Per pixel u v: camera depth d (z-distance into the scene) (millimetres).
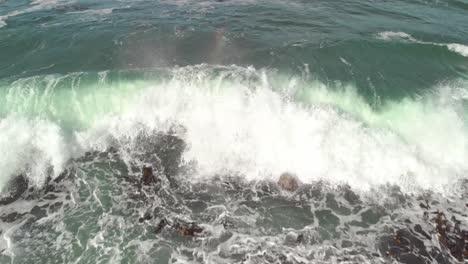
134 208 10656
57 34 18984
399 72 16266
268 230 10133
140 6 24250
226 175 11953
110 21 21062
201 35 19078
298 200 11141
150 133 13312
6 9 23172
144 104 13883
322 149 12430
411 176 11914
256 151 12555
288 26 20797
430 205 11008
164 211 10586
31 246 9453
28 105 13430
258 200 11109
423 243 9758
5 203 10688
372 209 10875
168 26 20203
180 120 13594
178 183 11570
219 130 13109
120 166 12133
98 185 11398
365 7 24859
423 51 17953
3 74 15266
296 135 12797
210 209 10719
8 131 12414
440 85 15547
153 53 17094
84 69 15727
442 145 12758
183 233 9914
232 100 13898
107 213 10461
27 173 11609
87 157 12414
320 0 26078
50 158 12055
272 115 13359
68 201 10836
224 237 9875
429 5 25891
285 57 16922
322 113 13508
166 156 12539
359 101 14336
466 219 10484
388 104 14258
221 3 24922
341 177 11883
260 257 9328
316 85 15016
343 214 10703
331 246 9695
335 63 16625
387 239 9883
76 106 13609
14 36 18625
